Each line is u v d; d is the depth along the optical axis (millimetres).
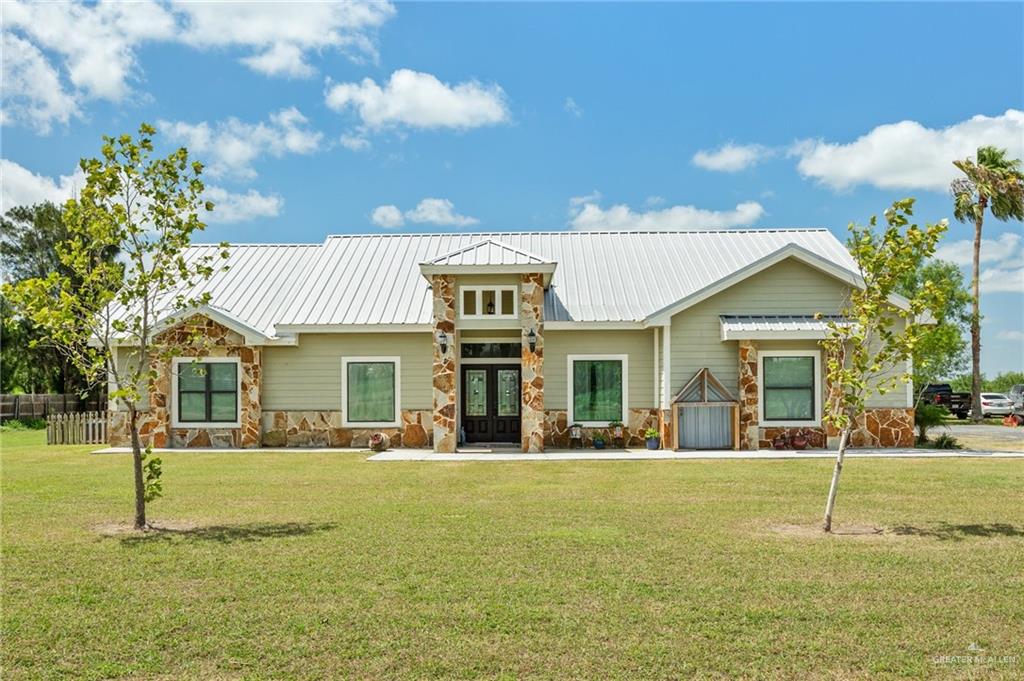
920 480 16172
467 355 24703
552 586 8328
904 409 23141
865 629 7066
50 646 6801
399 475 17516
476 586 8336
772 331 21906
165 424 24312
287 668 6328
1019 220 42938
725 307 22859
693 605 7695
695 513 12461
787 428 22812
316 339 24578
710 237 28391
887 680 6098
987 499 13812
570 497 14172
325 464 19797
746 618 7336
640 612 7504
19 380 54344
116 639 6938
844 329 11617
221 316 23828
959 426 38000
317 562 9359
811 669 6270
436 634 6980
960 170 44250
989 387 65875
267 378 24609
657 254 27359
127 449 24000
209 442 24375
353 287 26016
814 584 8375
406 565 9203
